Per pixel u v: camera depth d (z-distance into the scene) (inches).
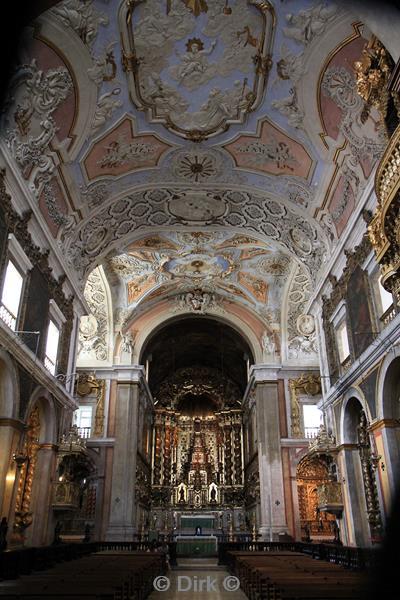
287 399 974.4
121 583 251.4
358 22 395.9
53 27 411.5
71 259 655.1
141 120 566.9
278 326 1019.3
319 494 625.6
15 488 462.6
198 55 495.8
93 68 476.4
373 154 484.4
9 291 474.0
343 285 596.1
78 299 693.3
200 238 839.7
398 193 297.7
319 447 613.9
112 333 1002.1
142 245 851.4
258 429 964.0
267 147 601.6
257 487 997.8
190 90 535.2
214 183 671.8
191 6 443.2
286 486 904.9
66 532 868.0
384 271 336.8
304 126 542.3
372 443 489.7
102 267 934.4
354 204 555.5
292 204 658.2
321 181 591.5
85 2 413.4
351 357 566.9
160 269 946.7
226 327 1137.4
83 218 637.3
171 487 1322.6
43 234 537.0
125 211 699.4
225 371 1444.4
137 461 989.8
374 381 486.3
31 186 498.9
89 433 941.8
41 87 446.9
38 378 525.3
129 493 896.3
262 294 1010.7
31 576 319.6
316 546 598.5
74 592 205.3
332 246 628.4
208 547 917.2
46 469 570.9
